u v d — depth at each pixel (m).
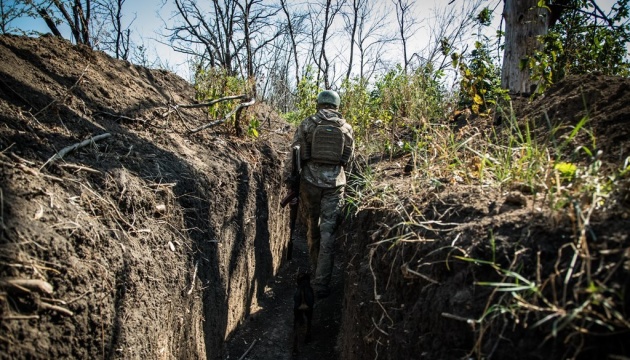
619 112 2.36
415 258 1.94
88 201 2.09
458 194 2.12
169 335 2.41
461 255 1.65
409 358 1.74
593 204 1.42
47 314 1.53
